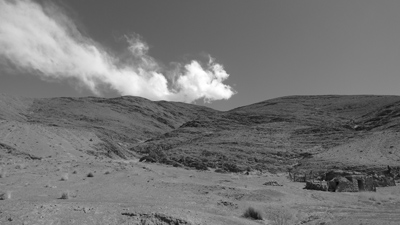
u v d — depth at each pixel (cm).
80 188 1697
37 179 1869
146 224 902
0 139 3594
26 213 875
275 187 2811
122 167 2905
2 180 1741
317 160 6006
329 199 2214
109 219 910
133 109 19838
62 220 859
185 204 1440
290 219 1320
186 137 10975
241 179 4059
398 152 5656
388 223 1154
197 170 5544
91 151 4619
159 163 6134
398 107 10662
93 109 17062
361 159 5550
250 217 1298
